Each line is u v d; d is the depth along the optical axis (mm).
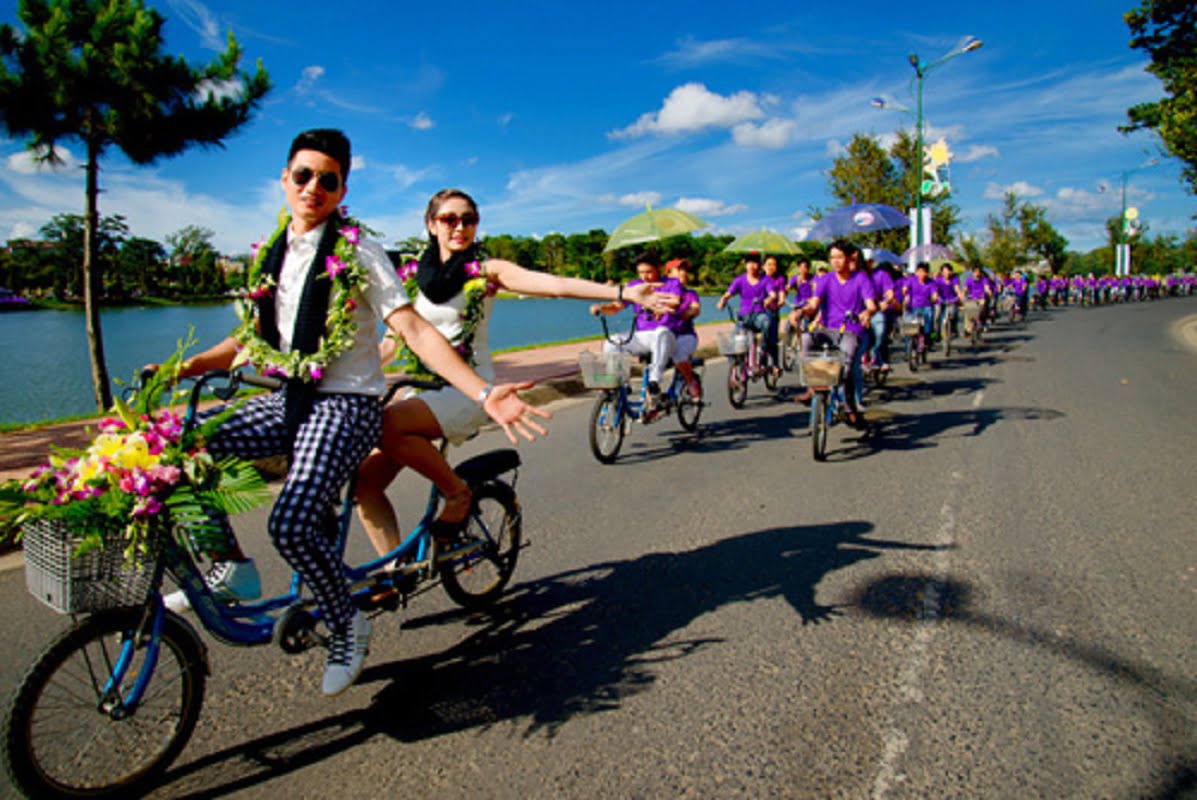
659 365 6938
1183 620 3262
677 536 4543
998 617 3342
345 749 2562
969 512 4824
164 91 9445
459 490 3154
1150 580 3686
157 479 2223
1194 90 13711
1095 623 3262
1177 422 7484
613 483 5785
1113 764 2332
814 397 6305
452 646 3277
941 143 21828
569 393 10297
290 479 2471
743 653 3107
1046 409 8469
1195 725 2518
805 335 6988
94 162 10039
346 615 2639
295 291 2549
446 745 2566
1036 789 2234
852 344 6852
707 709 2717
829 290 6973
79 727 2330
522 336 24016
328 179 2527
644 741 2541
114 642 2346
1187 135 14422
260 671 3086
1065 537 4316
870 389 10438
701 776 2346
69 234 94438
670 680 2924
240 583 2531
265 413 2627
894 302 9914
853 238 24266
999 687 2783
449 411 3029
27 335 37531
